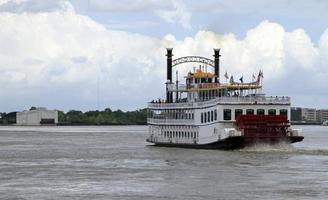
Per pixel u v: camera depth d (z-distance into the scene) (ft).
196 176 368.07
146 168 413.80
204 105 536.83
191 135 562.25
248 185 330.95
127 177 368.07
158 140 625.41
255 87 551.18
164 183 341.41
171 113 596.29
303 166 408.67
